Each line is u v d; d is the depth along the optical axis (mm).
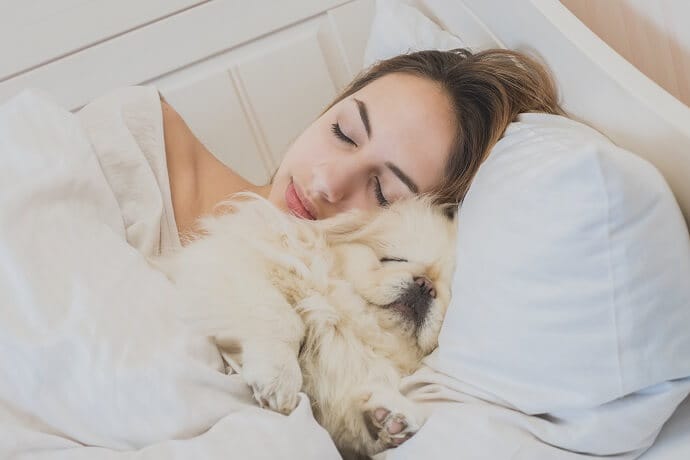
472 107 1507
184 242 1566
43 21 1980
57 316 1137
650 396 1077
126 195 1544
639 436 1091
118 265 1229
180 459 1023
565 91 1439
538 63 1496
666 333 1054
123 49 2037
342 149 1481
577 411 1101
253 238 1316
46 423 1107
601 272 1044
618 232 1024
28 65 1999
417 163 1456
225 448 1028
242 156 2121
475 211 1261
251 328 1184
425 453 1106
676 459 1108
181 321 1182
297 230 1346
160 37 2051
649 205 1028
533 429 1092
